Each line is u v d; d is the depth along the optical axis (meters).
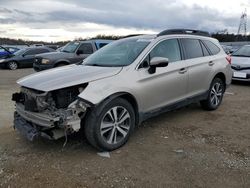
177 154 4.41
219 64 6.74
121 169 3.95
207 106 6.70
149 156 4.34
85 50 13.46
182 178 3.74
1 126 5.66
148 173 3.86
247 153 4.47
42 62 12.89
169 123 5.87
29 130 4.31
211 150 4.57
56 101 4.14
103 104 4.25
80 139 4.92
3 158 4.25
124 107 4.56
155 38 5.47
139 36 5.82
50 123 3.99
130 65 4.83
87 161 4.17
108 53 5.50
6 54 20.73
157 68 5.11
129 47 5.39
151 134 5.24
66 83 4.14
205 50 6.53
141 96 4.80
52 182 3.63
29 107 4.32
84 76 4.38
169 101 5.45
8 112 6.71
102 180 3.68
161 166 4.04
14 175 3.78
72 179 3.70
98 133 4.26
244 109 7.04
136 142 4.86
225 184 3.61
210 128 5.60
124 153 4.44
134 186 3.55
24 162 4.13
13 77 14.00
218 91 6.94
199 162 4.16
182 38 6.01
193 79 5.94
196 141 4.93
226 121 6.05
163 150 4.55
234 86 10.52
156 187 3.54
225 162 4.16
